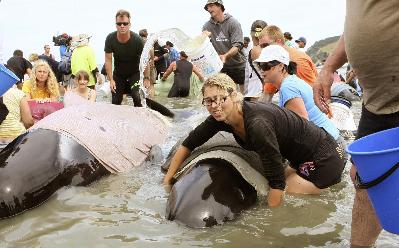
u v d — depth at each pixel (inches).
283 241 127.9
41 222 143.7
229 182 151.7
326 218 143.9
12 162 160.7
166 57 589.6
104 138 194.5
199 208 140.4
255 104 155.9
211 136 170.7
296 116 164.6
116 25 329.4
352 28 109.0
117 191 171.3
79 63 435.8
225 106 147.7
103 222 142.3
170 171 176.2
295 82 187.0
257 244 126.1
